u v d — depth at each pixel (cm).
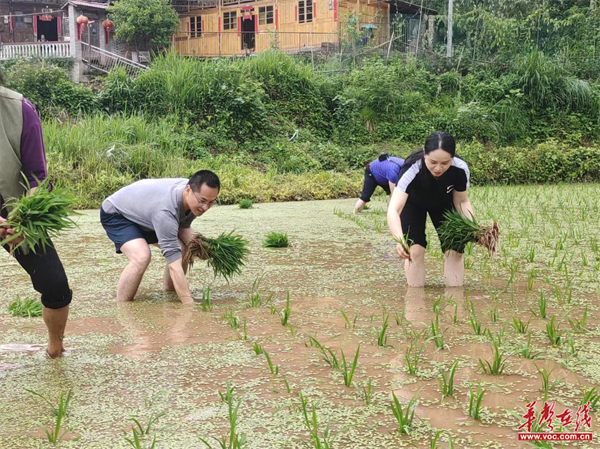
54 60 2411
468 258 646
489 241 482
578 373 304
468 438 233
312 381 294
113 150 1367
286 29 2784
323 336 370
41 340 368
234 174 1436
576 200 1243
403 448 226
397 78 2106
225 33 2823
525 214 1008
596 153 1866
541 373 288
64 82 1802
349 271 579
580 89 2070
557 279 539
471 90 2125
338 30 2620
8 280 550
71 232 838
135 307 446
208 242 492
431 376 301
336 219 975
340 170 1727
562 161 1828
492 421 248
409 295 481
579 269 584
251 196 1302
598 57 2348
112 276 559
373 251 690
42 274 297
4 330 391
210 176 456
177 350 344
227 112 1789
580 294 481
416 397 272
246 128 1800
